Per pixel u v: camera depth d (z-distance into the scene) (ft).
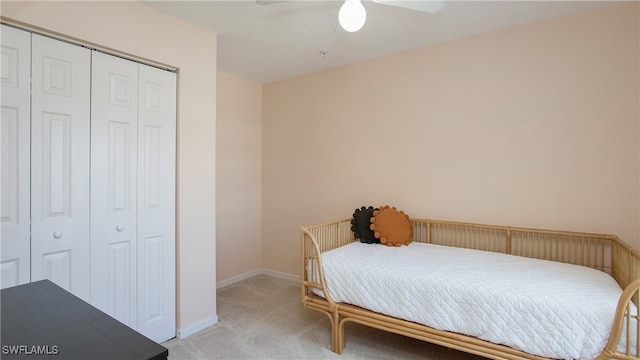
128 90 6.49
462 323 5.38
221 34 8.06
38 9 5.21
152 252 6.92
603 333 4.40
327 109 10.74
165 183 7.12
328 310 6.84
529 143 7.53
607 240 6.70
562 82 7.16
